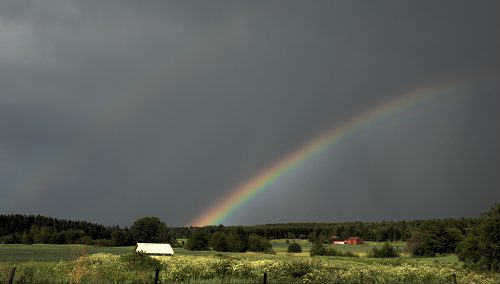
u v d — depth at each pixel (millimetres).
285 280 29922
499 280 34469
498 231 39781
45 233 154875
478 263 40781
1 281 25062
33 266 32750
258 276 31312
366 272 34281
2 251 99750
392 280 33250
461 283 32438
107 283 26484
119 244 156375
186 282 29688
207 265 36000
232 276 33062
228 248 125812
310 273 30484
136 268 35031
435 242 103688
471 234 42906
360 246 159625
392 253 99062
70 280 26141
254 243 126812
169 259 43750
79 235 157500
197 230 138875
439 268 42781
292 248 126625
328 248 105312
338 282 28734
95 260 37500
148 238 162750
